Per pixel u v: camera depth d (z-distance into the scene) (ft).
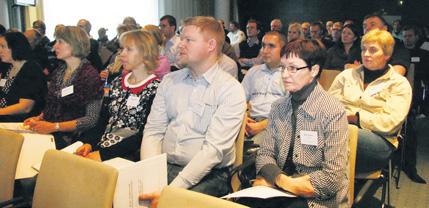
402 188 10.47
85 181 4.88
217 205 3.71
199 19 6.72
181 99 7.00
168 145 7.06
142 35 7.92
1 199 6.02
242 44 20.17
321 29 20.17
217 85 6.77
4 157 6.04
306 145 5.88
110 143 7.43
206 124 6.75
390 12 29.63
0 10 20.95
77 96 8.81
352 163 6.47
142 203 5.41
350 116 8.45
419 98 13.58
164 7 29.71
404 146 10.68
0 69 11.28
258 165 6.26
